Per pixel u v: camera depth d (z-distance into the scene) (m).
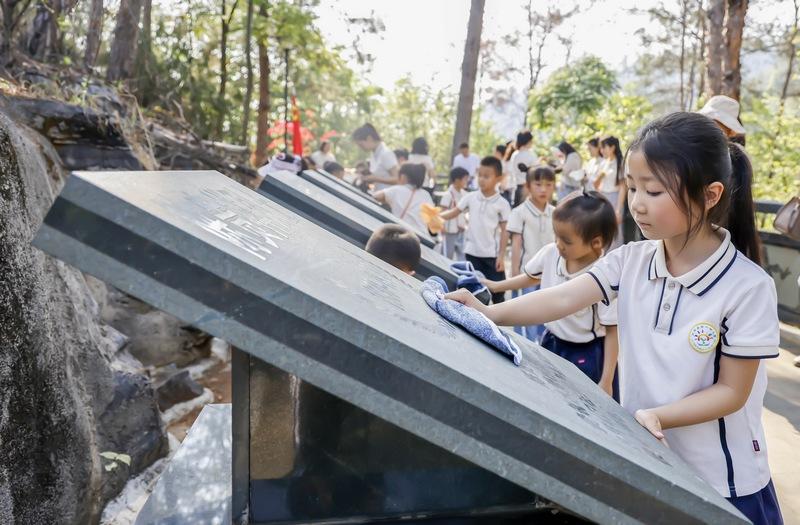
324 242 1.66
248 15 11.88
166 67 9.70
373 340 0.93
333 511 1.31
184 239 0.88
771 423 4.02
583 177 9.35
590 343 2.82
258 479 1.30
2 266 1.77
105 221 0.87
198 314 0.89
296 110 12.22
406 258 2.46
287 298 0.91
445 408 0.95
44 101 4.01
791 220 5.05
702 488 1.10
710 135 1.41
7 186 1.88
